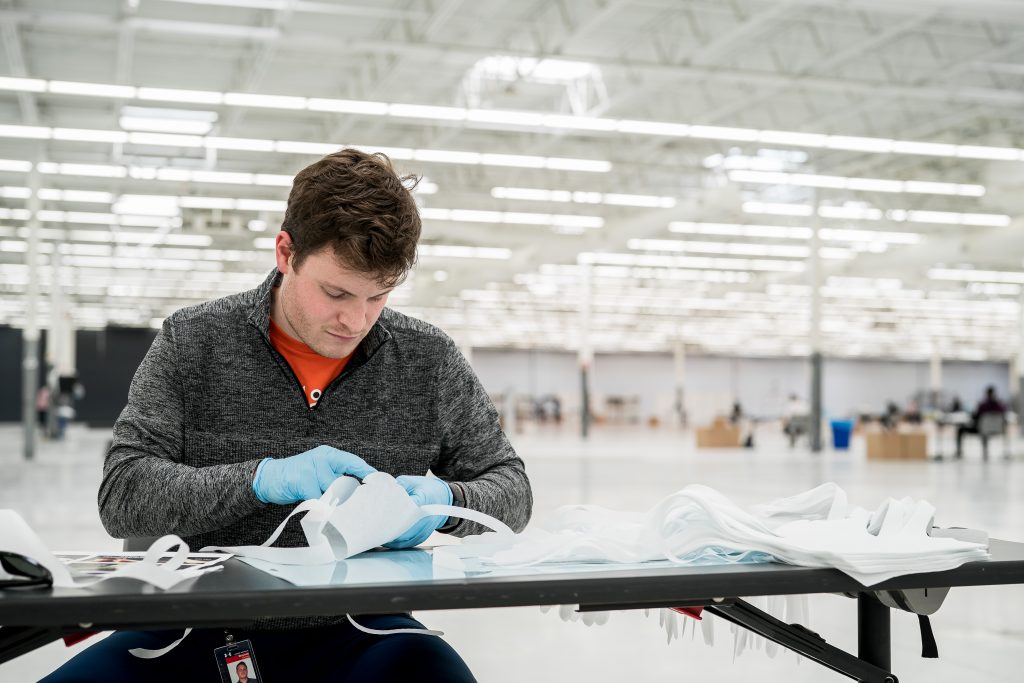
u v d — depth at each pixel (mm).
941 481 10961
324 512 984
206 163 13219
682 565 981
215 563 977
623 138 12680
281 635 1233
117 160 12594
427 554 1076
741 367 40062
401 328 1399
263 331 1320
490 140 12719
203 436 1322
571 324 33906
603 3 8336
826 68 9727
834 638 3336
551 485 9766
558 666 3055
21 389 32094
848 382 39938
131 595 776
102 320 33344
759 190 15375
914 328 33344
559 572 921
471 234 15758
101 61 9797
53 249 18781
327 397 1346
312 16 8750
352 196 1112
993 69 9391
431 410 1402
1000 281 21344
